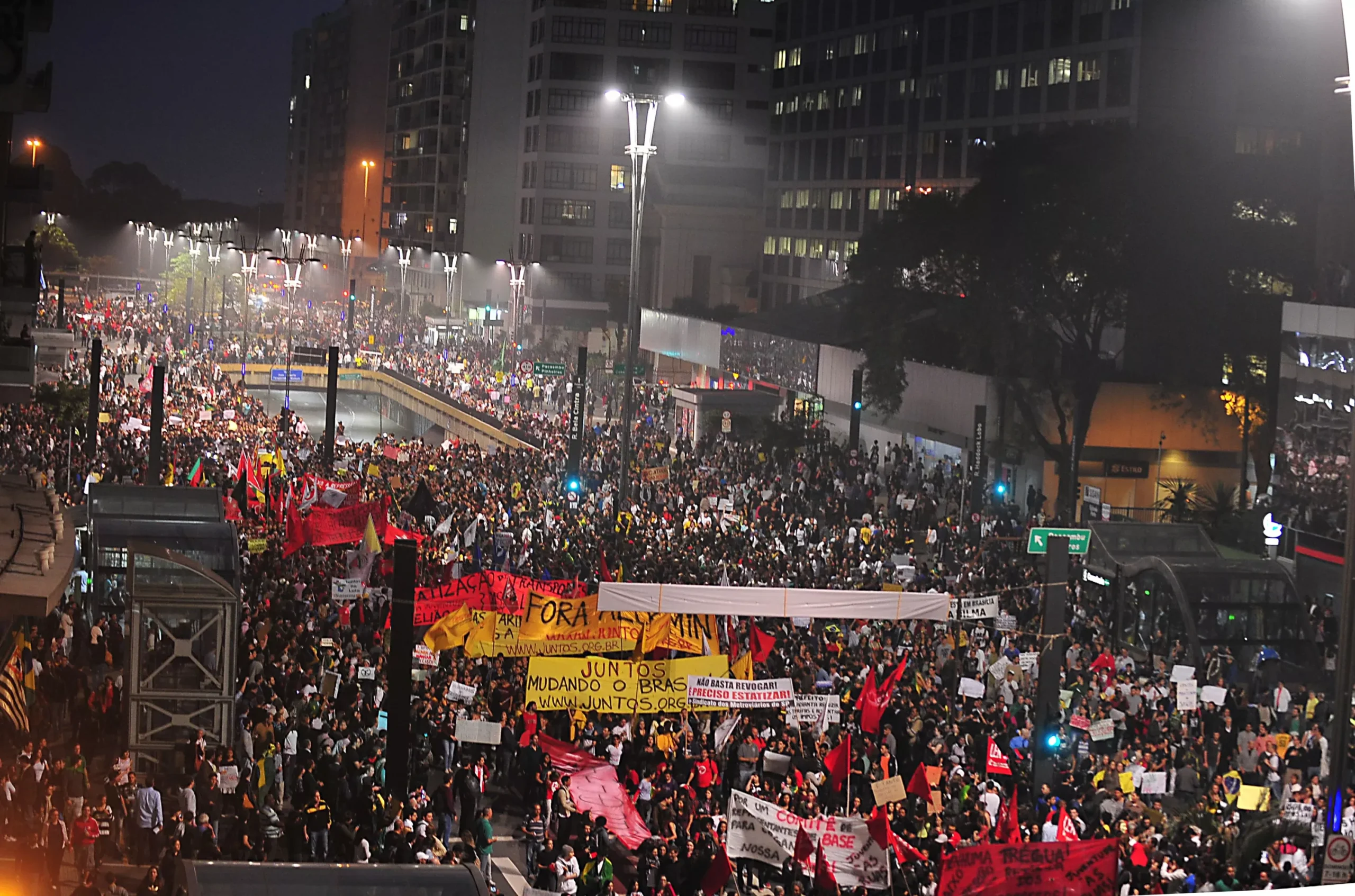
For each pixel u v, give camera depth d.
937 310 64.38
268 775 24.69
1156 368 61.81
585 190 146.25
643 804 24.55
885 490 64.25
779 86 122.69
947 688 30.64
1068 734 27.92
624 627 28.00
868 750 25.56
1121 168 58.16
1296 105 74.50
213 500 34.75
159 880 19.75
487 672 28.98
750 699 25.16
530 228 147.75
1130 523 41.06
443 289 171.00
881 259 63.75
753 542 44.31
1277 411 57.06
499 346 128.38
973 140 93.94
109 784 23.45
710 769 24.97
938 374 66.50
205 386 83.69
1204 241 58.69
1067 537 26.33
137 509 34.16
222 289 174.12
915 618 26.78
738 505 53.38
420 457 59.38
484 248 165.88
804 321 87.88
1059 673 26.23
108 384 73.75
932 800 23.19
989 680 30.56
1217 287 59.56
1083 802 24.91
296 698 27.81
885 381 65.19
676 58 144.38
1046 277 60.03
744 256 135.38
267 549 38.00
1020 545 48.53
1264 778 26.69
